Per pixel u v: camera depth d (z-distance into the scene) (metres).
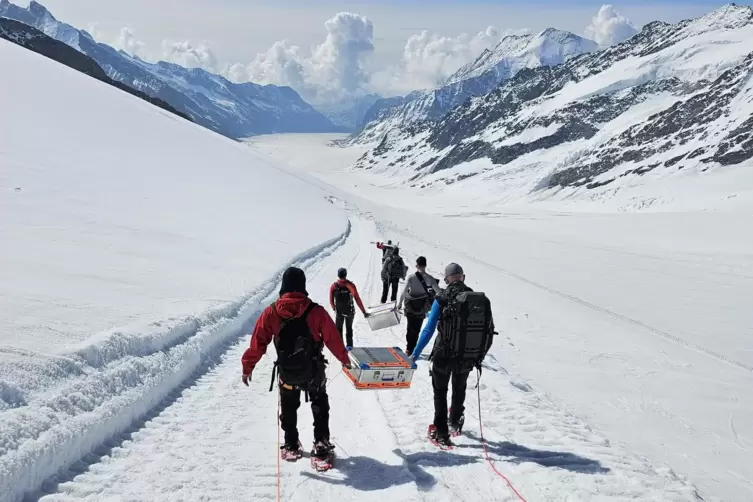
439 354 5.36
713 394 12.62
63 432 4.54
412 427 6.02
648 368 14.16
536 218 99.81
